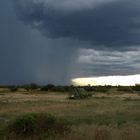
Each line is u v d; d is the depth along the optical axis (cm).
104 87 12200
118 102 5394
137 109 3631
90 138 1266
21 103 4953
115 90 12269
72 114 3105
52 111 3472
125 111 3369
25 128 1448
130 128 1549
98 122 2359
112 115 2977
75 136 1288
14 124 1481
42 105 4481
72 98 7075
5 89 11981
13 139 1388
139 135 1316
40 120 1500
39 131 1455
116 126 1941
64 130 1470
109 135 1296
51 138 1350
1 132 1494
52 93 10338
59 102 5375
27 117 1491
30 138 1379
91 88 11531
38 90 11950
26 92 10569
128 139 1285
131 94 10106
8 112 3384
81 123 2273
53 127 1495
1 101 5169
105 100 6262
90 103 5025
